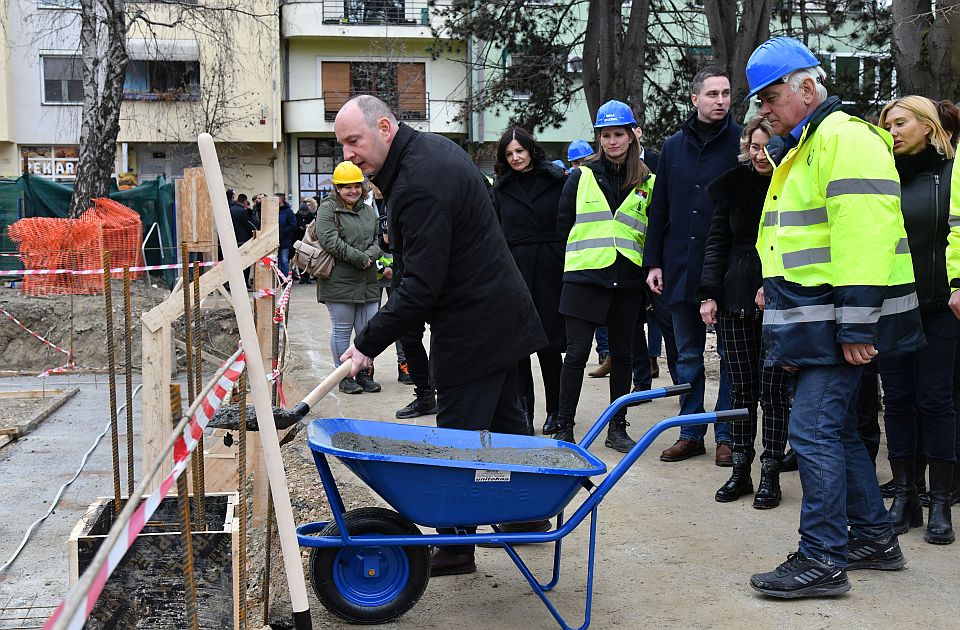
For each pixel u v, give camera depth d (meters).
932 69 10.14
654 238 6.34
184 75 32.88
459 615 3.97
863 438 5.62
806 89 4.09
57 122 31.83
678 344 6.37
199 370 3.67
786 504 5.48
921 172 4.89
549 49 23.42
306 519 5.45
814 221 4.03
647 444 3.73
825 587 4.05
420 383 7.99
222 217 3.17
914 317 4.28
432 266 3.87
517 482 3.62
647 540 4.89
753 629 3.77
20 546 5.07
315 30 34.53
